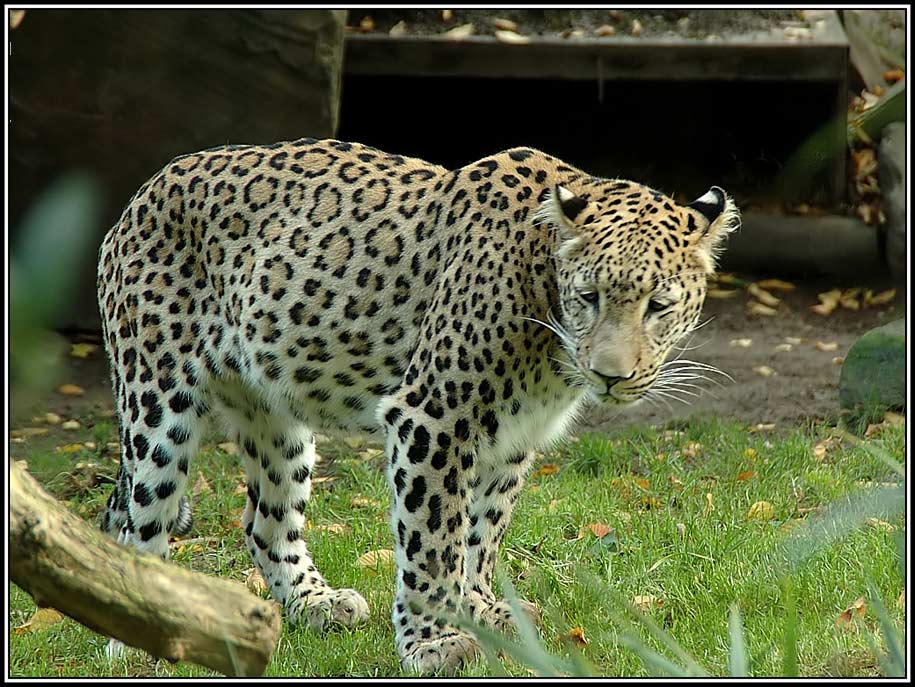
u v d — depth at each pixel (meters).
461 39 21.39
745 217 21.72
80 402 16.16
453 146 25.38
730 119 24.67
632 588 10.22
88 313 17.97
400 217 9.35
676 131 24.88
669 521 11.55
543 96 25.16
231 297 9.69
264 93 17.86
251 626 6.08
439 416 8.70
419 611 8.85
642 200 8.77
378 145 25.38
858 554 10.25
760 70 21.31
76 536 5.53
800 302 20.25
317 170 9.77
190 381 9.80
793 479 12.87
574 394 9.22
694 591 10.04
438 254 9.13
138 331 9.80
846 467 13.23
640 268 8.20
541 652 5.61
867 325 19.17
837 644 8.56
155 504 9.76
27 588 5.48
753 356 17.80
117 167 17.77
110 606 5.61
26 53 17.27
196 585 5.97
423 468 8.72
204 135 17.88
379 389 9.53
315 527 12.27
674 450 14.19
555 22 22.53
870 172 21.59
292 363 9.58
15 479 5.32
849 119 9.04
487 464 9.34
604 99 25.02
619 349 8.15
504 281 8.69
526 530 11.59
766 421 15.34
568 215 8.49
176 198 9.90
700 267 8.67
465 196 9.12
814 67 21.25
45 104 17.44
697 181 24.11
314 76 17.86
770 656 8.41
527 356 8.78
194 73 17.69
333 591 10.25
